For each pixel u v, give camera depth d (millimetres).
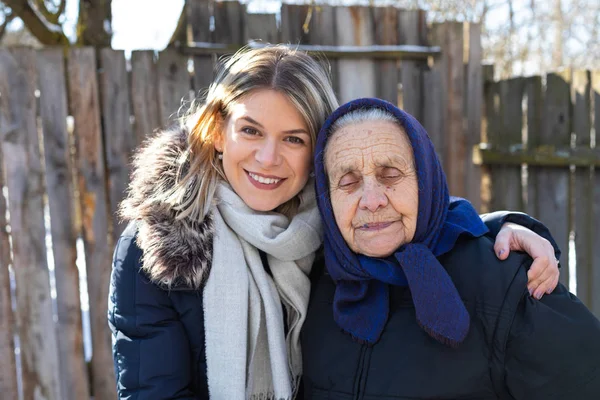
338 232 1416
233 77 1508
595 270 2797
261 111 1455
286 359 1493
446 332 1248
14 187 2768
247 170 1505
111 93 2848
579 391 1217
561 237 2936
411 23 3176
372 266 1363
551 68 7383
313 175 1594
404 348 1333
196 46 2922
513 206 3174
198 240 1423
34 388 2844
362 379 1349
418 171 1343
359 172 1352
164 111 2906
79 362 2879
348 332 1402
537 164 2973
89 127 2822
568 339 1229
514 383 1255
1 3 3693
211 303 1427
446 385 1278
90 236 2852
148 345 1379
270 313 1480
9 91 2738
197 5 2975
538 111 2994
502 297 1279
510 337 1255
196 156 1521
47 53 2758
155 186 1488
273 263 1546
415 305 1291
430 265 1301
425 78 3172
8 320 2805
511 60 6512
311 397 1445
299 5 3082
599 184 2758
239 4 3023
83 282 3689
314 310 1519
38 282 2814
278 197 1532
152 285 1408
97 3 3506
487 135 3316
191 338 1446
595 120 2736
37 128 2781
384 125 1353
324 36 3107
